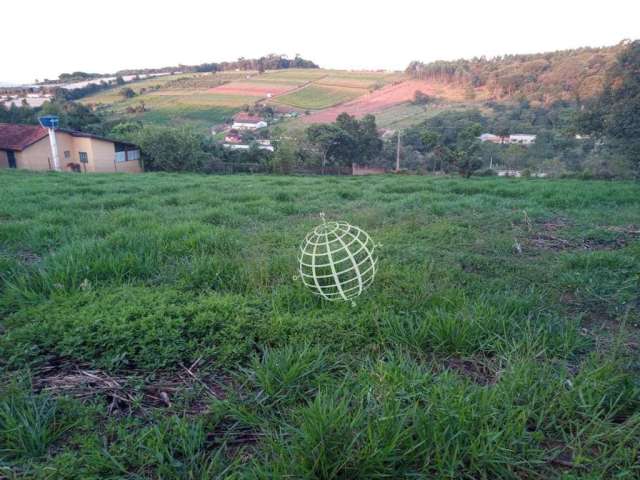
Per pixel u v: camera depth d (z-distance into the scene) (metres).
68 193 10.34
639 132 18.70
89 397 2.37
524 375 2.38
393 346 2.94
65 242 5.14
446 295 3.60
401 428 1.94
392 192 11.59
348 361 2.72
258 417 2.18
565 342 2.88
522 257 5.13
